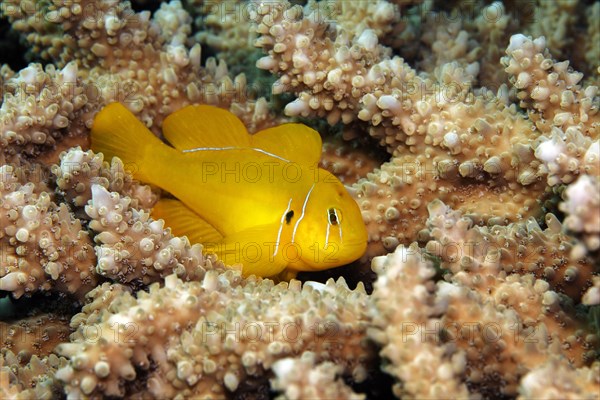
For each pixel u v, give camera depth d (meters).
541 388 0.17
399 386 0.17
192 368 0.17
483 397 0.18
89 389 0.17
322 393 0.17
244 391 0.18
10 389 0.18
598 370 0.17
